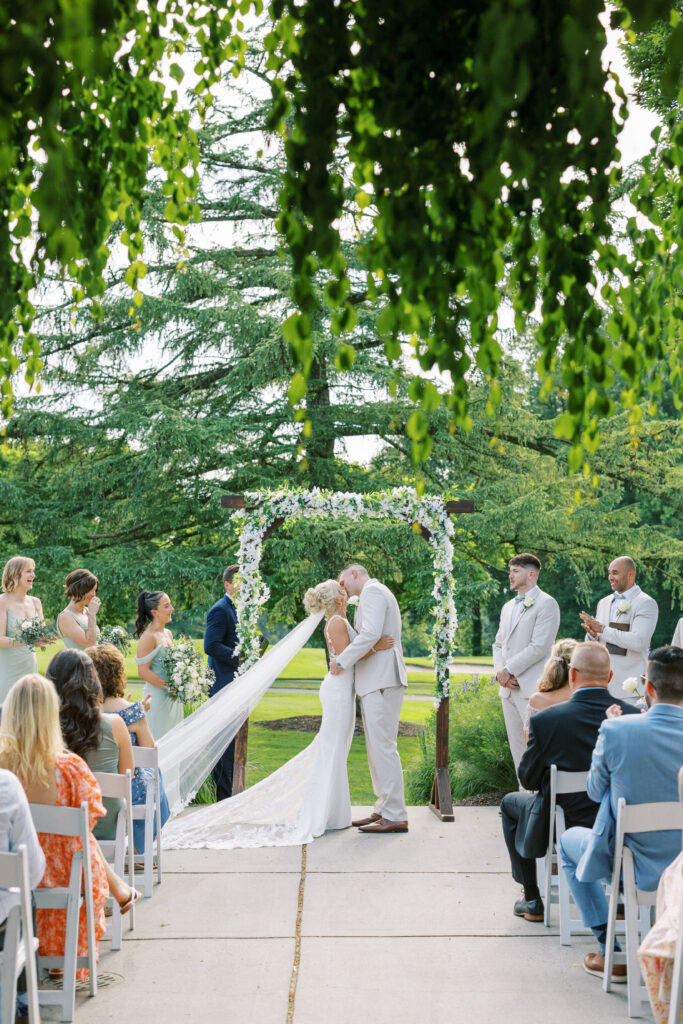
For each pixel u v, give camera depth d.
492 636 29.42
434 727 8.88
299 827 6.81
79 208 2.60
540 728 4.70
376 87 2.12
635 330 2.47
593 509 16.22
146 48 3.33
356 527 14.80
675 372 2.99
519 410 15.88
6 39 1.88
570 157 2.04
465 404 2.33
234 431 15.20
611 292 2.62
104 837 4.80
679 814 3.83
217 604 8.14
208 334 15.80
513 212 2.19
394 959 4.46
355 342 16.11
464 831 6.93
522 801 4.91
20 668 7.53
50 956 4.02
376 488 15.25
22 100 2.38
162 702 7.13
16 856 3.22
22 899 3.24
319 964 4.39
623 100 2.19
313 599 7.16
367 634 6.87
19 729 3.88
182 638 7.35
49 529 15.62
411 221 2.07
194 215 3.79
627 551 16.50
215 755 7.35
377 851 6.38
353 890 5.52
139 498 15.48
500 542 16.03
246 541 7.88
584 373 2.25
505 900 5.34
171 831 6.75
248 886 5.61
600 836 3.99
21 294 3.01
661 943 3.35
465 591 14.93
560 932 4.72
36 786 3.90
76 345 16.33
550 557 16.75
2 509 15.70
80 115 2.54
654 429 16.36
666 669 4.02
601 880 4.37
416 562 15.50
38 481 16.64
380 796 7.01
